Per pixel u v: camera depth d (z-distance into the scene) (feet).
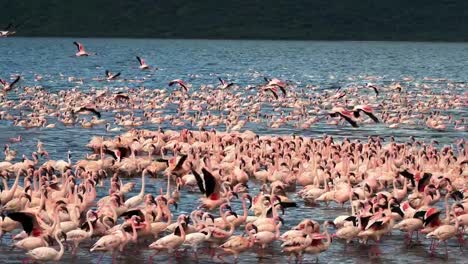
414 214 96.17
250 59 563.48
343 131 192.13
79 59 543.80
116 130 186.80
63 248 89.45
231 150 138.10
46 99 244.22
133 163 131.75
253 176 128.98
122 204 99.81
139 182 126.93
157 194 118.52
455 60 563.89
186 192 119.75
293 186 123.54
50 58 552.00
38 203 102.06
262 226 93.15
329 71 442.50
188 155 128.16
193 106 234.99
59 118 205.46
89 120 207.00
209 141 150.41
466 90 314.35
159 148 148.15
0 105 231.50
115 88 308.19
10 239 96.53
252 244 90.79
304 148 139.44
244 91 300.81
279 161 128.06
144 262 89.35
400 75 412.16
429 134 188.14
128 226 91.20
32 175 116.78
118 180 115.14
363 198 109.91
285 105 242.17
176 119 201.16
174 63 512.22
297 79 376.27
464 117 220.43
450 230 93.40
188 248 94.12
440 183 117.19
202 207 104.37
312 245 89.45
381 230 94.12
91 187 102.83
